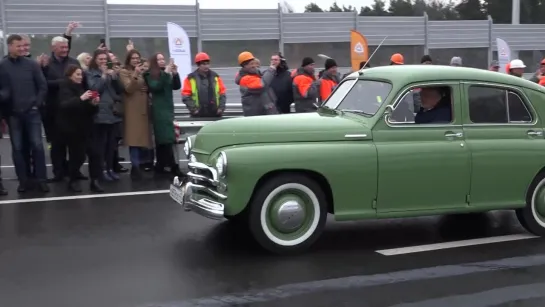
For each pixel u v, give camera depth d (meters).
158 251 5.80
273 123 5.73
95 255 5.68
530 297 4.74
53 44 8.87
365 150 5.69
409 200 5.88
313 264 5.45
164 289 4.84
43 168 8.35
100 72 8.65
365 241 6.20
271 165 5.44
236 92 19.08
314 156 5.54
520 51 22.92
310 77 9.55
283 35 19.59
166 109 9.20
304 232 5.73
